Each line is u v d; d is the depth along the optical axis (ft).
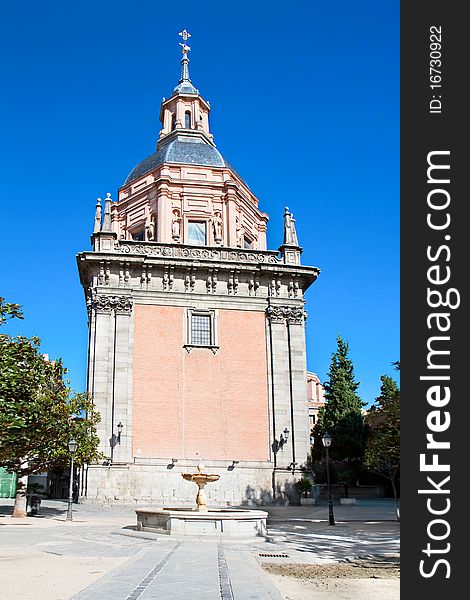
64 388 92.73
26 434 80.48
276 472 121.08
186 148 154.81
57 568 42.65
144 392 120.98
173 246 131.64
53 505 111.34
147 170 153.69
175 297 128.47
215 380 125.29
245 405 125.08
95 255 125.18
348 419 159.53
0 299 62.54
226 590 35.09
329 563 48.65
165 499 115.24
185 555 49.85
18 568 42.34
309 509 113.50
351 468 158.10
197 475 73.20
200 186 146.20
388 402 105.70
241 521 64.34
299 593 36.04
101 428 116.26
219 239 141.79
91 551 52.44
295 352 130.11
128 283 126.93
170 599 31.96
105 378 119.55
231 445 122.01
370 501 146.30
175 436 119.96
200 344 127.85
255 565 45.52
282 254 137.08
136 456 116.67
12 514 92.38
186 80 177.27
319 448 167.43
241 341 129.18
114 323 123.85
